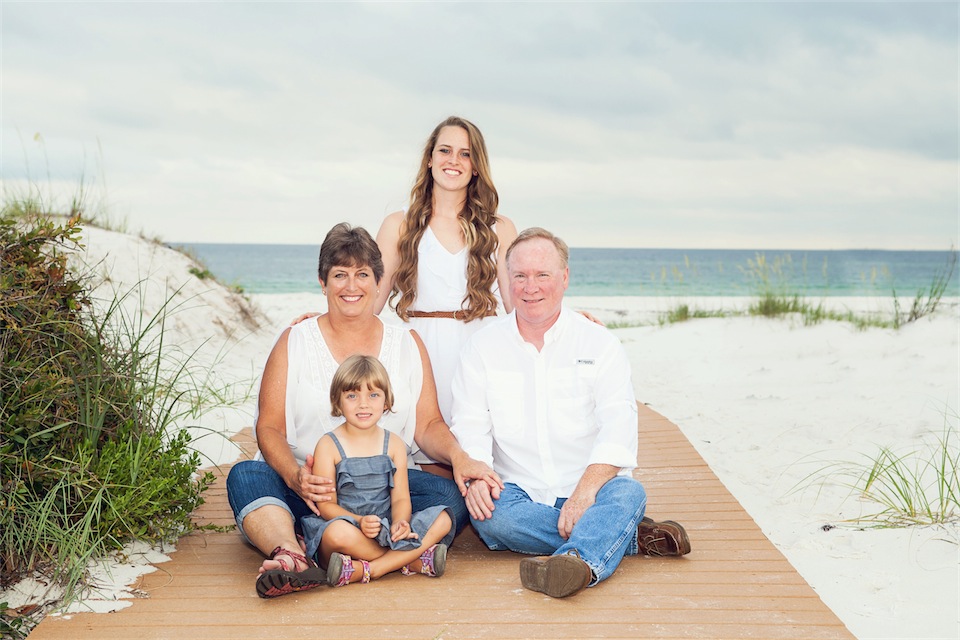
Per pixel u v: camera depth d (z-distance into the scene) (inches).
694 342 465.4
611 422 152.6
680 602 128.3
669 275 2324.1
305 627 119.6
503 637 116.3
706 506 176.6
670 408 309.4
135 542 149.9
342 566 133.3
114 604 126.9
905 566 153.3
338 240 149.9
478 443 157.3
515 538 147.5
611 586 135.0
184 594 131.3
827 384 332.8
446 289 185.9
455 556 153.8
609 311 900.0
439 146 183.3
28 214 196.9
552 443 158.4
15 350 144.9
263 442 150.0
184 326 369.4
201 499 160.9
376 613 124.5
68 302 153.6
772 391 331.0
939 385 304.8
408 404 158.4
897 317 449.4
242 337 402.6
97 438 148.4
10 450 139.1
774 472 219.5
